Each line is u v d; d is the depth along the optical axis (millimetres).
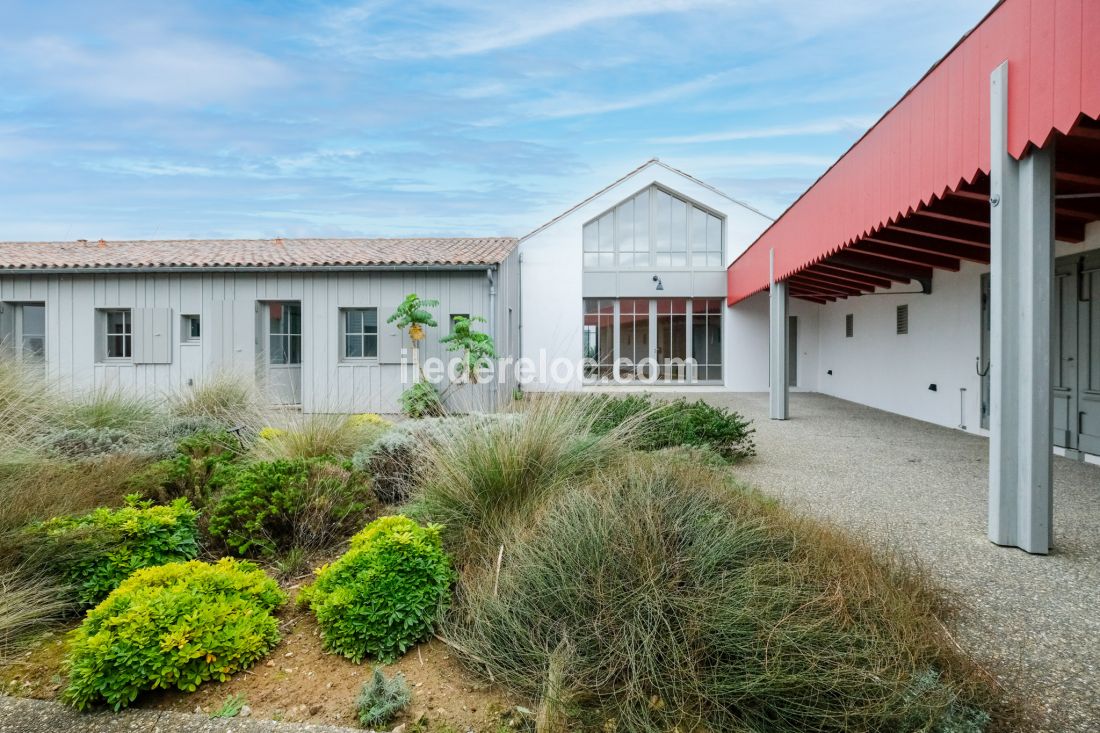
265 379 9477
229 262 11195
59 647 2393
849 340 13656
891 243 7527
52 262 11312
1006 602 2783
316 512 3441
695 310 16750
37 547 2672
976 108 3850
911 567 2965
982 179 4945
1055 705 1991
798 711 1812
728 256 16500
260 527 3275
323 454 5164
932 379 9508
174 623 2129
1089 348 5992
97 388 6336
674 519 2645
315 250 12867
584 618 2205
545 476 3541
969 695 1954
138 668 1999
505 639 2291
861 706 1806
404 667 2258
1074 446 6195
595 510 2736
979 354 8172
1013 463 3598
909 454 6680
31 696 2053
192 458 4418
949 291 8984
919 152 4680
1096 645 2383
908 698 1813
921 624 2262
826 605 2127
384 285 11352
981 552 3477
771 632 1977
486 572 2732
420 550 2576
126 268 11094
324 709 1988
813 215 7859
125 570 2787
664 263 16891
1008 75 3512
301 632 2508
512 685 2100
